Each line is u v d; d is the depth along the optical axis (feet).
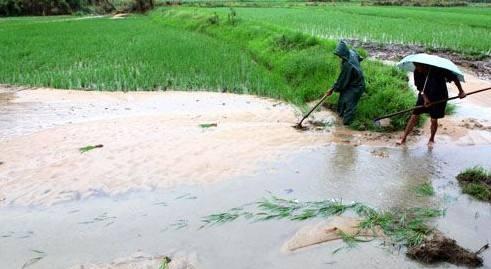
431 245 15.37
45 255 15.84
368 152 25.45
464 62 58.29
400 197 19.75
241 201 19.48
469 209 18.70
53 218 18.39
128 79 46.68
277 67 49.55
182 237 16.75
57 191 20.71
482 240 16.38
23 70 51.49
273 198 19.60
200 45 66.74
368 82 34.81
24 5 177.06
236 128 29.60
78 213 18.76
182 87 44.21
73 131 29.50
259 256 15.48
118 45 68.54
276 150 25.46
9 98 40.47
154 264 14.99
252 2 196.65
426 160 24.29
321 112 33.91
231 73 48.03
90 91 43.09
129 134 28.60
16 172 22.86
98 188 20.93
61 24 113.19
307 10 139.13
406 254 15.42
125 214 18.57
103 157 24.54
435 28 87.92
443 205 19.01
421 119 30.35
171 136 27.96
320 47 50.34
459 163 23.91
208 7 161.99
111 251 15.97
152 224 17.74
